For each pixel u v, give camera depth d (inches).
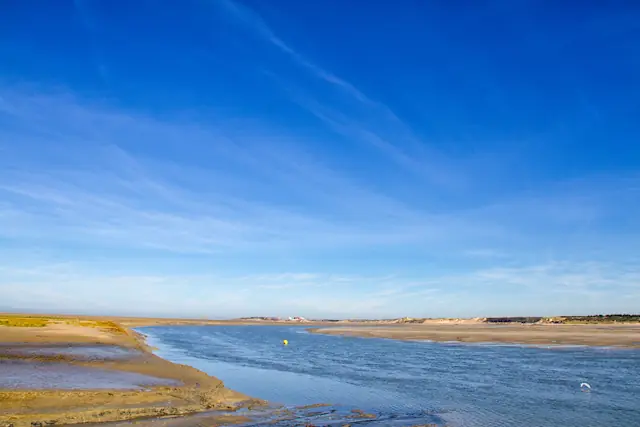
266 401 918.4
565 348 2228.1
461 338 3147.1
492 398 995.3
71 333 2447.1
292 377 1306.6
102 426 660.1
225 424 716.7
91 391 855.7
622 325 5492.1
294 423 754.2
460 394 1042.1
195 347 2466.8
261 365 1601.9
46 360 1300.4
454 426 758.5
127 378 1042.1
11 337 1985.7
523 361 1692.9
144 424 682.8
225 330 5457.7
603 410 876.6
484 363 1644.9
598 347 2266.2
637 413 853.8
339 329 5629.9
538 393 1053.8
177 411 773.9
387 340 3070.9
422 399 986.1
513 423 783.1
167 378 1076.5
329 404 927.7
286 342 2807.6
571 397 1003.9
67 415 695.7
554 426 767.1
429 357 1876.2
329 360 1774.1
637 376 1300.4
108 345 1934.1
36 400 761.6
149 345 2495.1
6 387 853.2
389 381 1235.2
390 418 809.5
